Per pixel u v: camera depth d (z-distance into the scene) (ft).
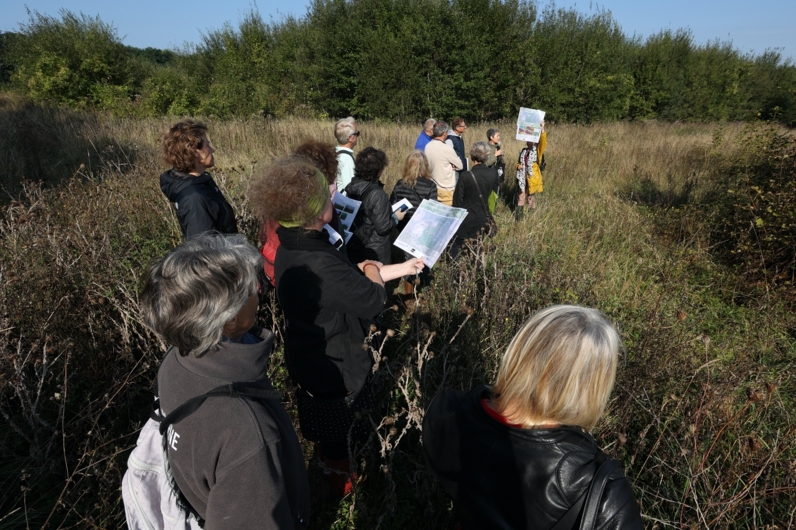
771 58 93.15
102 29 62.80
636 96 81.61
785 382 10.12
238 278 3.75
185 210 8.80
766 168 18.19
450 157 18.06
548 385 3.63
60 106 49.65
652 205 23.72
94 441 8.20
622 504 3.41
